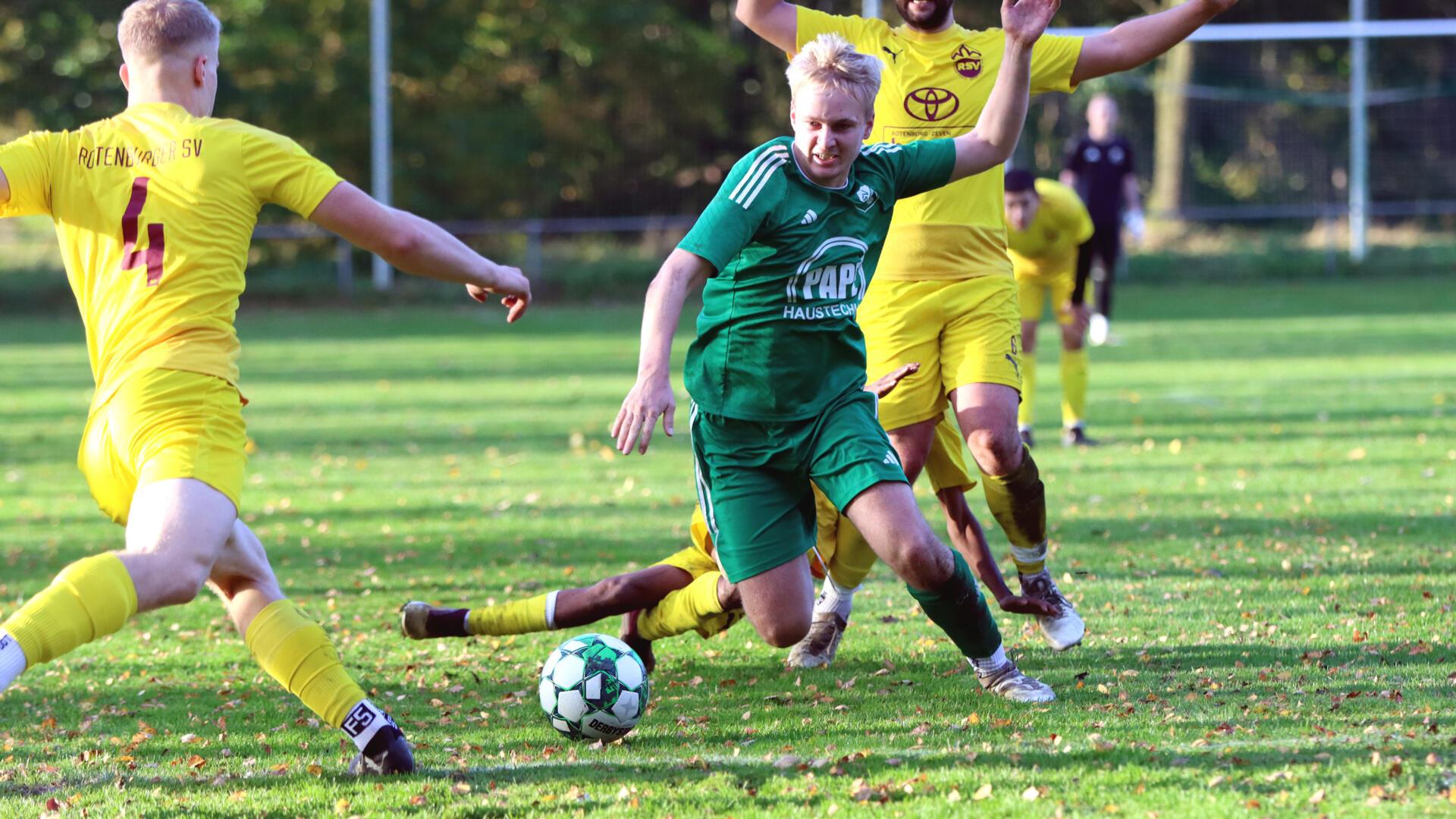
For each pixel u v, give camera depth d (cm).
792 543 910
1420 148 7206
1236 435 2258
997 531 1630
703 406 920
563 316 5181
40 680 1087
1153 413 2559
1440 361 3222
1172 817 686
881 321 1091
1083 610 1206
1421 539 1436
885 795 736
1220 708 891
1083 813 696
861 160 898
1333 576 1284
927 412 1092
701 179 7612
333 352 4053
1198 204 7206
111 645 1199
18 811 762
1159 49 1078
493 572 1443
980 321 1076
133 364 741
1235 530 1529
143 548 701
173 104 782
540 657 1123
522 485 1998
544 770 816
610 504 1827
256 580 811
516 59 7119
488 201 6944
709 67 7312
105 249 758
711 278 879
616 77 7306
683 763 823
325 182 764
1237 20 7212
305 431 2575
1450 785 709
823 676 1041
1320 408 2542
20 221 6341
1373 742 793
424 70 6612
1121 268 5850
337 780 802
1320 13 7144
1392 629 1081
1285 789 716
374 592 1366
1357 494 1712
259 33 6319
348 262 5694
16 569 1523
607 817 722
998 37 1133
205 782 811
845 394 908
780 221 857
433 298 5669
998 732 860
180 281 747
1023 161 6806
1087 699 934
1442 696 893
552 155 7194
